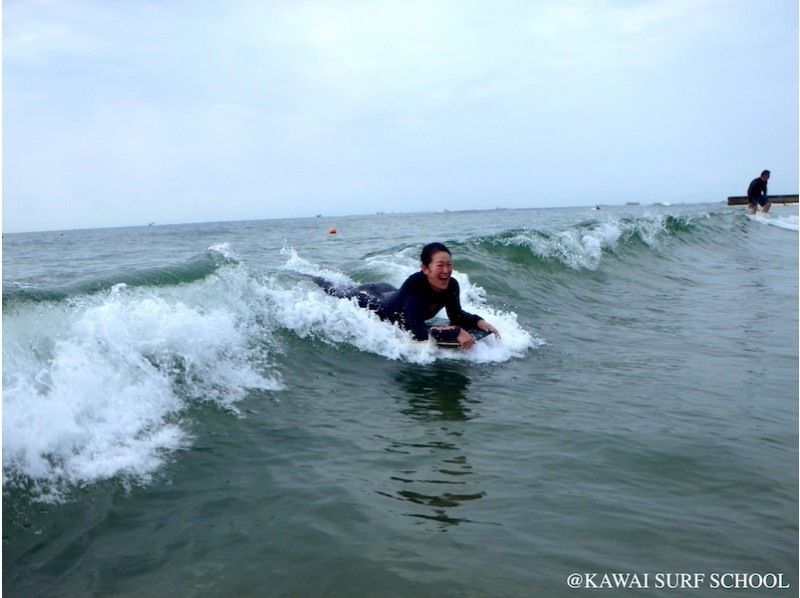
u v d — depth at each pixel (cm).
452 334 587
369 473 331
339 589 233
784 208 3453
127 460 336
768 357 575
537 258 1111
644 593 232
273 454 357
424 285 622
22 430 319
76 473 316
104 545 266
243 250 1673
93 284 469
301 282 690
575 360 572
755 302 880
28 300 400
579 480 322
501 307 800
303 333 589
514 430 393
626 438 378
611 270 1164
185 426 386
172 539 270
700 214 2253
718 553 258
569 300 890
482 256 1065
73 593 235
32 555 259
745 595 231
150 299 488
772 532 275
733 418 414
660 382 498
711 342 637
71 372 371
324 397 463
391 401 457
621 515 287
